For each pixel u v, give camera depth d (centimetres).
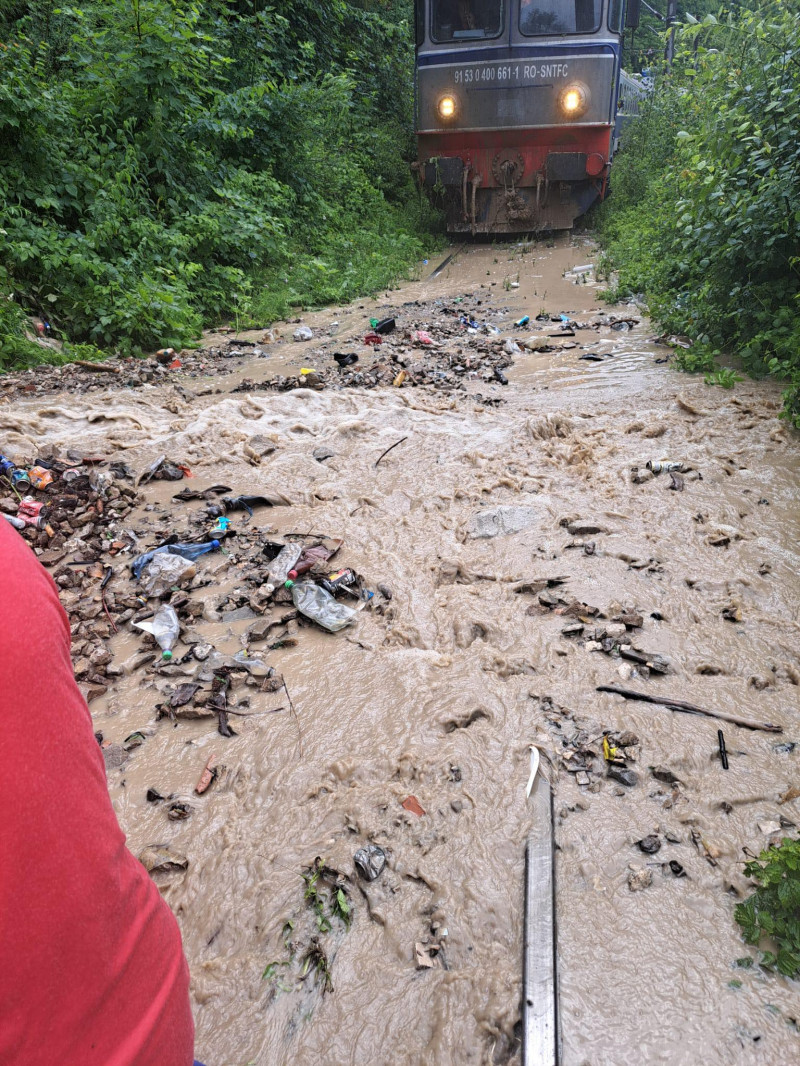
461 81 1300
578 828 235
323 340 861
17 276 820
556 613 340
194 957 209
